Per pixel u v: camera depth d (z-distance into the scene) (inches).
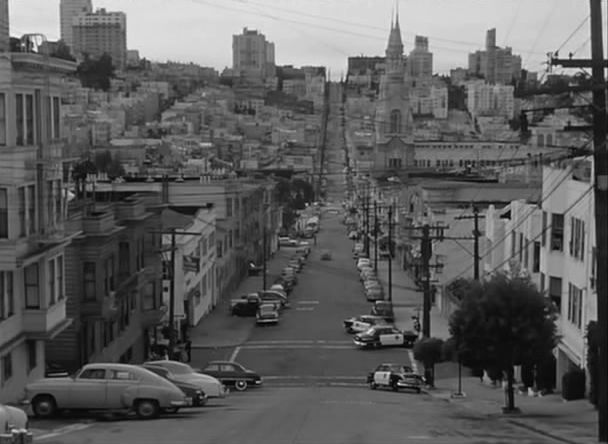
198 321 3164.4
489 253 2677.2
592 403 1499.8
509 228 2426.2
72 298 1840.6
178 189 3759.8
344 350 2659.9
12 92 1439.5
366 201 6299.2
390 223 4443.9
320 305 3575.3
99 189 3211.1
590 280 1627.7
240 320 3235.7
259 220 5027.1
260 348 2684.5
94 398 1157.1
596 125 1007.6
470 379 2271.2
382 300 3462.1
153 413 1165.7
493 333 1437.0
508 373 1472.7
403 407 1466.5
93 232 1854.1
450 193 3794.3
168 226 2723.9
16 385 1507.1
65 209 1758.1
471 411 1473.9
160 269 2432.3
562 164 1909.4
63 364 1834.4
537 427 1168.8
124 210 2108.8
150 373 1182.3
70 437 932.6
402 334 2706.7
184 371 1534.2
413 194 4387.3
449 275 3326.8
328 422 1116.5
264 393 1823.3
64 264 1770.4
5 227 1440.7
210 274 3469.5
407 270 4389.8
